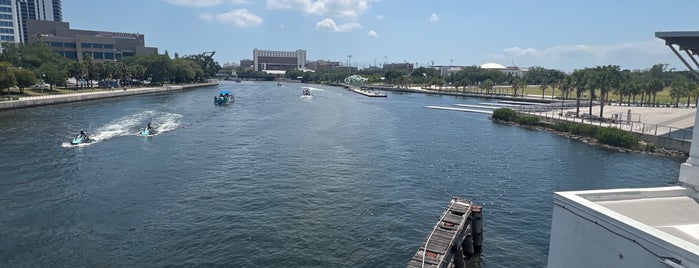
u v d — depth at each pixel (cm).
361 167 4809
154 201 3562
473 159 5344
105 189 3856
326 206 3503
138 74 17062
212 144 6009
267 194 3781
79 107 10206
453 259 2353
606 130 6438
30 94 11438
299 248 2752
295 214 3319
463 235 2538
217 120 8550
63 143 5819
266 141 6309
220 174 4409
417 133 7419
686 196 1462
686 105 11162
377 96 16625
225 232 2967
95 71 14175
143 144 5906
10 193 3700
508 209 3531
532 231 3098
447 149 5984
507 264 2614
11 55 13738
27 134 6438
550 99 14488
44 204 3450
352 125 8250
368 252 2717
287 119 8931
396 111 11175
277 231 2997
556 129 7631
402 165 4950
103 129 7062
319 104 12700
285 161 5028
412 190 3984
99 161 4872
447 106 12769
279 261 2586
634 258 1109
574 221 1321
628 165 5066
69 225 3048
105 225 3059
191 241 2828
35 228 2988
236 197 3691
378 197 3750
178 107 10838
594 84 8031
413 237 2938
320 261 2592
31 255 2602
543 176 4562
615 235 1166
